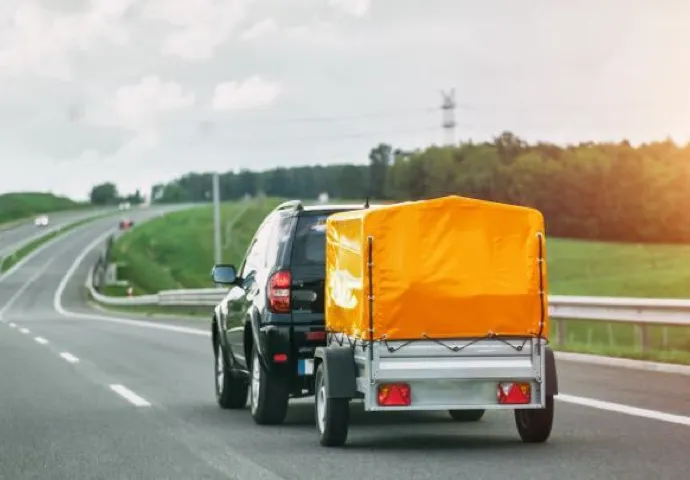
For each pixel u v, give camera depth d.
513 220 10.93
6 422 13.58
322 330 12.83
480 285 10.80
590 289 98.19
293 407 15.45
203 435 12.29
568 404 14.27
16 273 154.50
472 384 10.80
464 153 185.75
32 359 25.23
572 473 9.21
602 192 177.12
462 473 9.34
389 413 14.29
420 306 10.72
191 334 35.97
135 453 10.91
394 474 9.37
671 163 179.38
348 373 11.10
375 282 10.74
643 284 101.81
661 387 16.33
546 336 10.92
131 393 17.25
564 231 179.38
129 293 122.00
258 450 11.05
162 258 176.50
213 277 14.55
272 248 13.36
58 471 9.84
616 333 45.38
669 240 172.38
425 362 10.74
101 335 36.75
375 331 10.70
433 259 10.77
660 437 11.30
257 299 13.25
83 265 161.12
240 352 14.17
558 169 180.00
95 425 13.25
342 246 11.66
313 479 9.20
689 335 41.66
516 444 11.12
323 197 147.62
